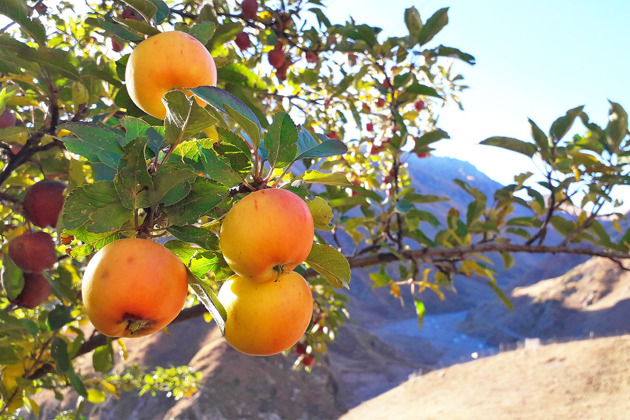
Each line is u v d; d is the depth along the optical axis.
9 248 2.89
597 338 38.78
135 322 1.17
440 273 4.53
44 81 2.82
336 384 34.31
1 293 4.13
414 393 36.81
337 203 3.89
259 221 1.22
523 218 4.57
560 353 37.22
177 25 1.92
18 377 3.58
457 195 94.44
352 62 5.80
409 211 4.18
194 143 1.38
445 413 30.45
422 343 54.19
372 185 6.25
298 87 5.57
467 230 4.49
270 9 4.34
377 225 4.46
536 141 3.88
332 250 1.39
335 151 1.62
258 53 5.04
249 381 27.75
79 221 1.19
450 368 40.69
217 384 26.47
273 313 1.35
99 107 3.30
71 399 20.86
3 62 2.92
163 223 1.28
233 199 1.40
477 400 32.12
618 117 3.97
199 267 1.46
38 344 3.80
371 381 41.97
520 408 28.95
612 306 47.81
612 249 4.05
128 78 1.60
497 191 4.45
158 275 1.16
